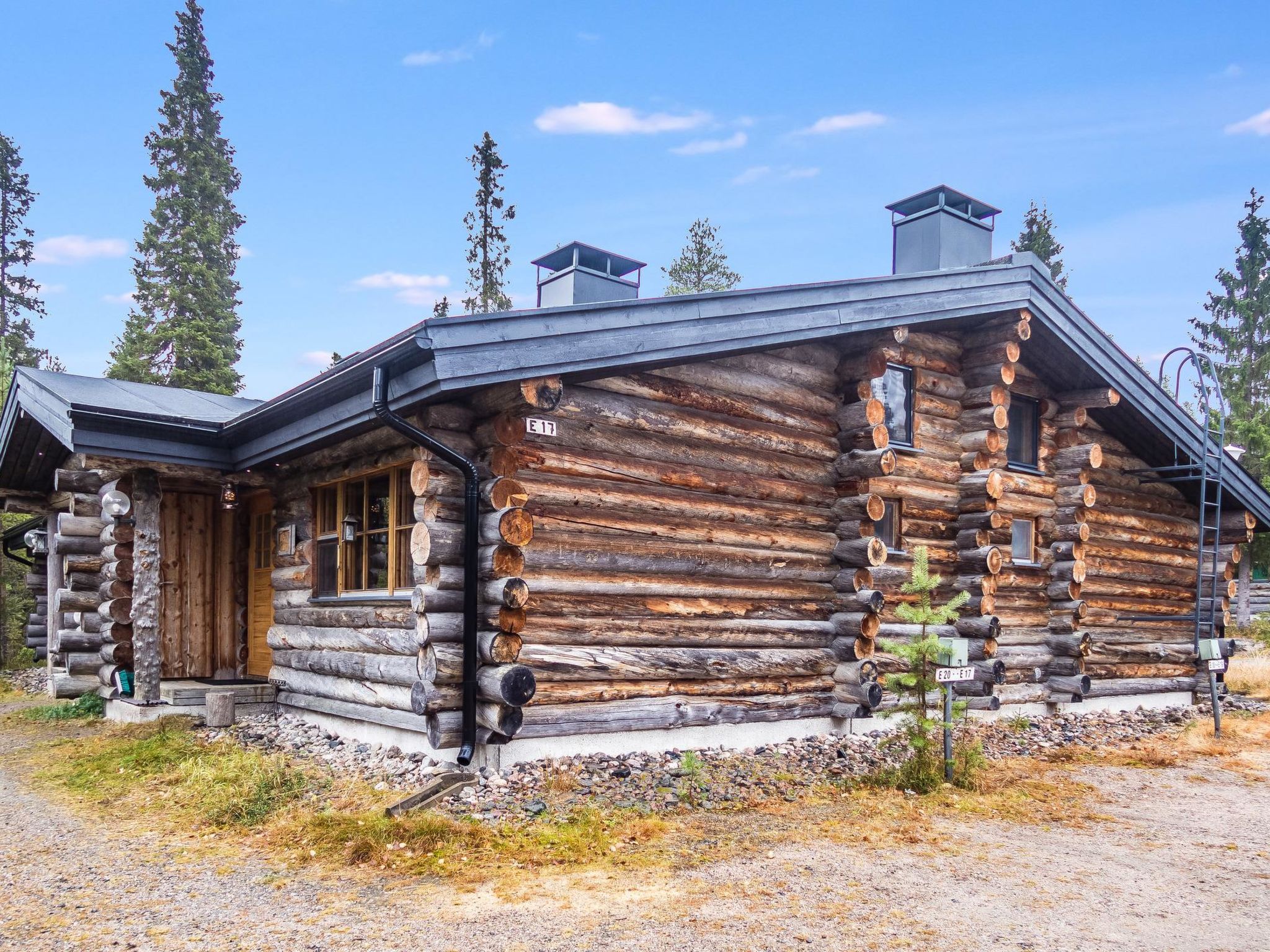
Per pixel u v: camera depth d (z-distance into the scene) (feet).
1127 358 38.58
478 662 23.44
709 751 27.02
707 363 27.86
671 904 16.11
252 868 17.85
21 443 39.96
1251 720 39.19
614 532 25.58
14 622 62.54
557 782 22.49
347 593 30.30
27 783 25.18
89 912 15.69
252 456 32.22
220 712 30.89
